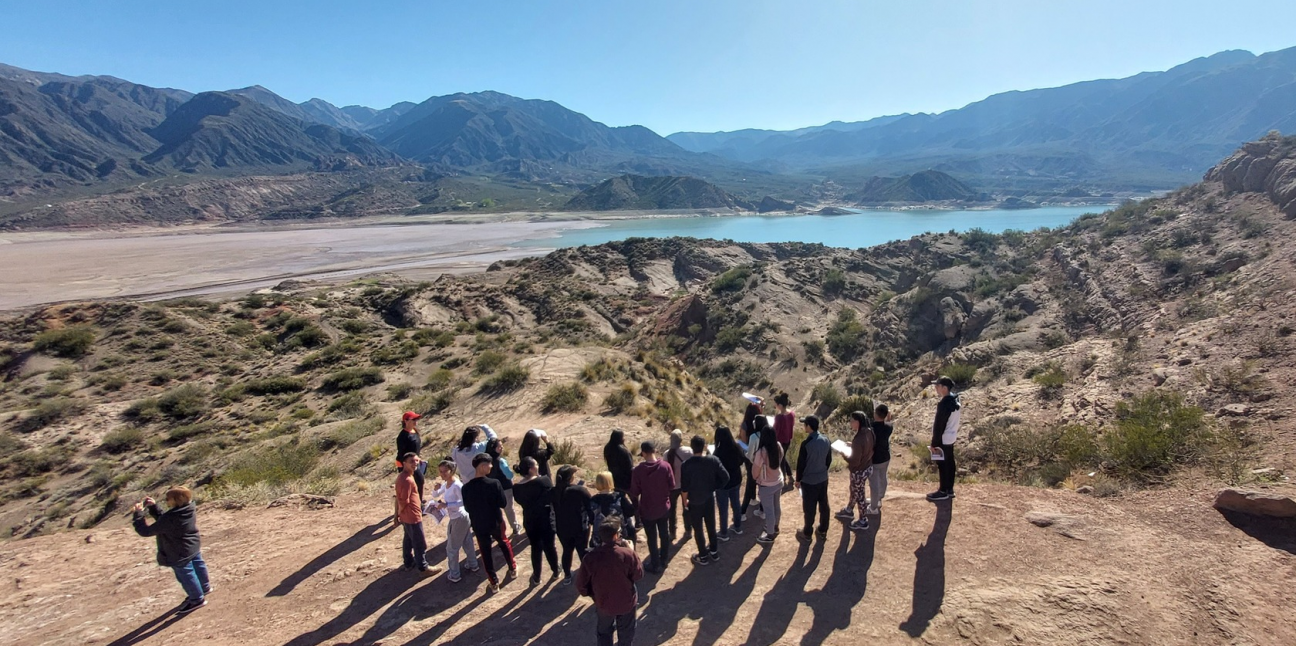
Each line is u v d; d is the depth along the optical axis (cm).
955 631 600
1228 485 819
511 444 1712
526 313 6412
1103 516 788
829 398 3500
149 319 4653
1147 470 938
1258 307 1866
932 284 4747
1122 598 621
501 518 759
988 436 1555
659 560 767
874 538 795
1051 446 1261
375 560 872
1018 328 3744
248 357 4362
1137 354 2022
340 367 3912
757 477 787
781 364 4350
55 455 2689
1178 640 564
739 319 5019
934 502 879
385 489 1263
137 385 3678
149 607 788
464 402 2417
